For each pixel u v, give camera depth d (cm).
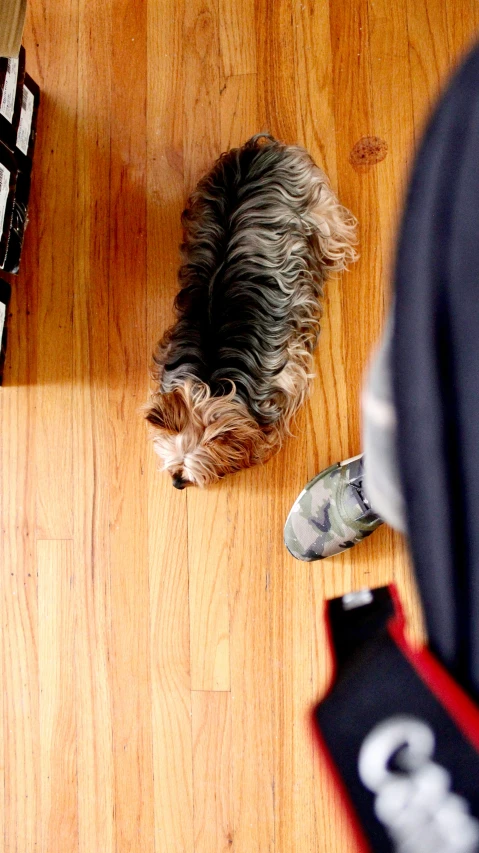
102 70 169
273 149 147
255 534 156
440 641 43
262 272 145
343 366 155
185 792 154
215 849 153
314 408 156
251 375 145
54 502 163
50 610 162
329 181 158
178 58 166
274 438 150
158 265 164
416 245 39
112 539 161
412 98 156
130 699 158
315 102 160
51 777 159
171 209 164
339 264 154
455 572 41
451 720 44
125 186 166
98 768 158
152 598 159
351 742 49
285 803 151
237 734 154
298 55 161
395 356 41
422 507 40
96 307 165
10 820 160
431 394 39
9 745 161
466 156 39
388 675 49
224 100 164
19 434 165
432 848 44
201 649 156
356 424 154
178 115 166
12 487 165
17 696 162
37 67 172
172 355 151
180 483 148
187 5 166
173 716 156
